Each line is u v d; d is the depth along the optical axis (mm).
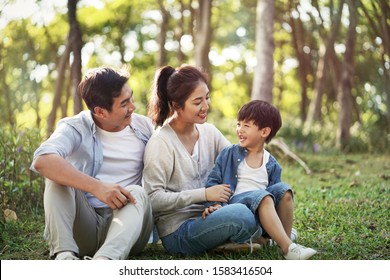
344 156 13977
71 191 4641
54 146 4605
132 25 24391
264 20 12195
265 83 12078
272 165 5062
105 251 4426
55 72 21344
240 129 5016
